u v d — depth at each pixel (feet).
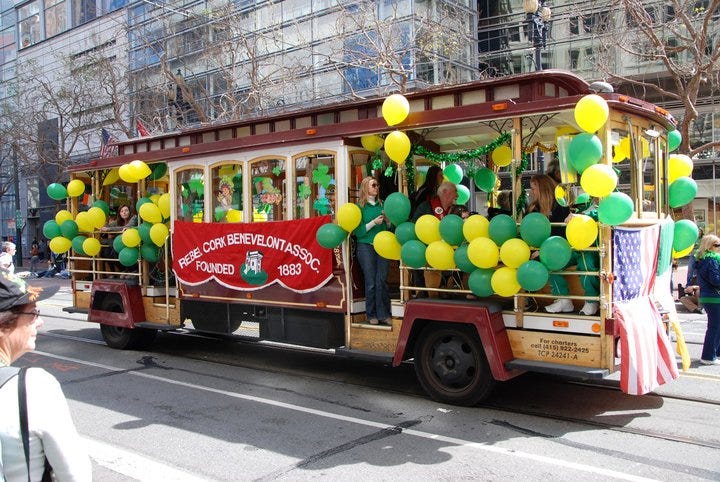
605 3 55.62
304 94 67.77
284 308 25.05
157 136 30.60
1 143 96.78
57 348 32.40
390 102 20.34
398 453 16.19
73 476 6.45
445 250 19.54
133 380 24.98
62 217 34.32
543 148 23.29
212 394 22.57
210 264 27.40
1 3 127.34
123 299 30.81
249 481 14.58
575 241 17.11
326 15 68.13
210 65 72.18
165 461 16.01
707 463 15.16
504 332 19.19
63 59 92.43
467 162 27.37
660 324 19.70
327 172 23.41
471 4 71.87
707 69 41.01
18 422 6.24
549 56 71.61
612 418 18.79
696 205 72.28
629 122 19.17
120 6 97.91
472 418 18.98
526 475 14.56
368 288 22.71
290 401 21.42
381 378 24.53
